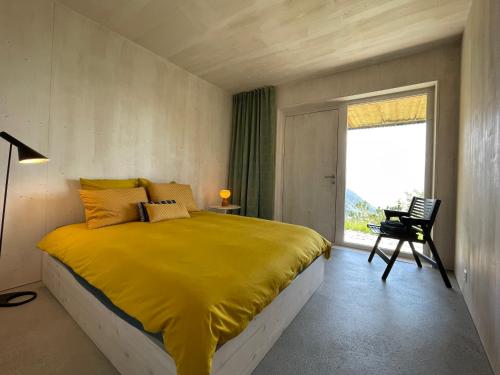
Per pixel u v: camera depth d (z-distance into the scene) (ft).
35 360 3.76
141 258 3.89
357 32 7.48
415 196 8.95
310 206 11.43
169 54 9.05
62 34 6.63
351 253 9.63
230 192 12.33
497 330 3.60
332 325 4.84
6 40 5.70
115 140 7.96
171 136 9.84
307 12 6.64
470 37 6.28
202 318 2.66
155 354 2.96
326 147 11.08
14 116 5.86
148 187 8.23
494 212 3.92
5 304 5.21
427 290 6.43
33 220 6.25
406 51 8.49
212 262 3.81
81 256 4.49
